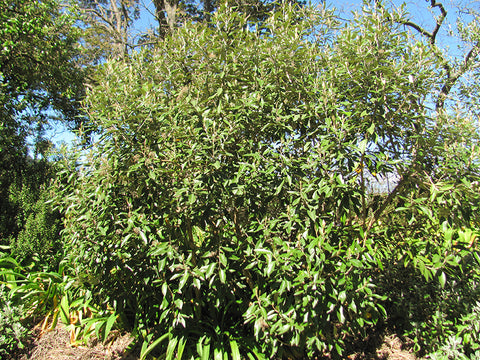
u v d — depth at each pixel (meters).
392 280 3.32
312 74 2.83
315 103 2.66
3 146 7.25
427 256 2.95
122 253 2.75
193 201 2.36
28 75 8.38
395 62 2.66
